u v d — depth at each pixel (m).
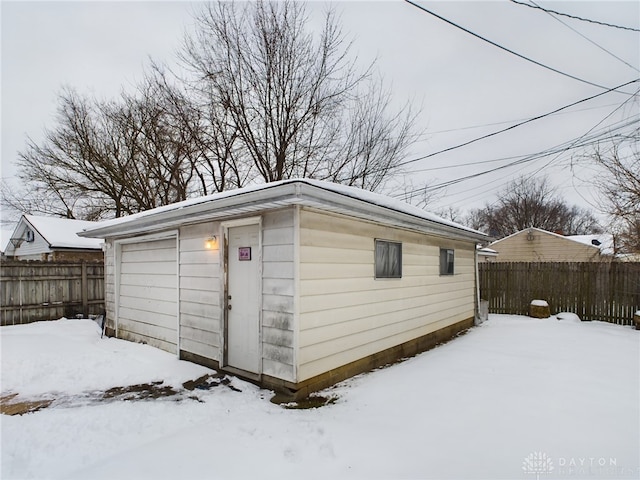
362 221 4.81
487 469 2.32
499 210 31.69
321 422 3.12
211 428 3.04
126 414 3.39
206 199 5.06
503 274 10.36
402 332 5.70
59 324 8.23
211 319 4.89
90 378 4.51
